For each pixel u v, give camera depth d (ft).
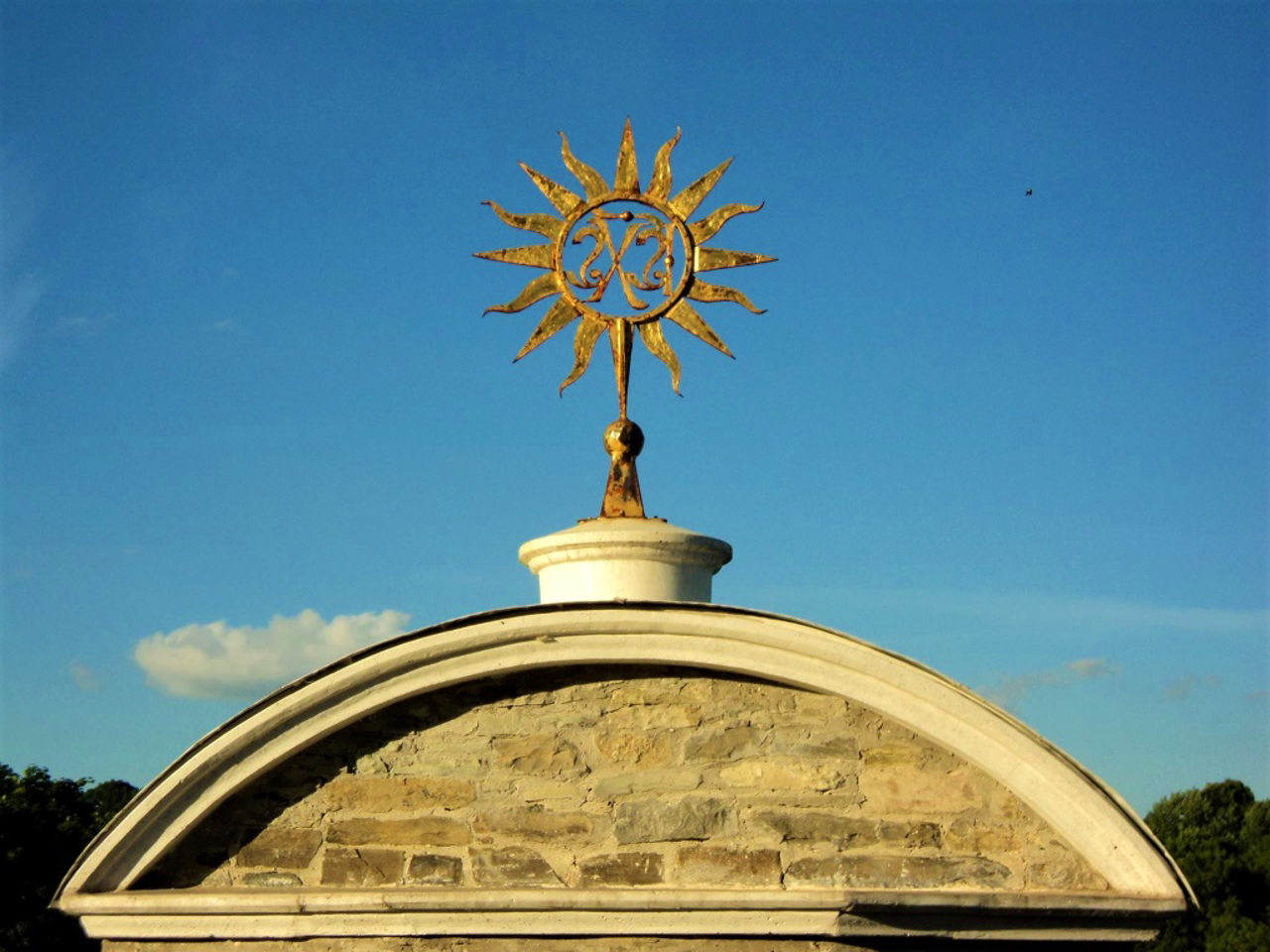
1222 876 150.10
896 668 35.19
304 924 34.81
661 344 39.96
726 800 35.50
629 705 36.24
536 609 35.35
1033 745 34.99
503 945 34.40
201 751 35.45
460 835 35.73
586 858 35.29
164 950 35.68
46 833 116.57
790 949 33.91
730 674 36.17
